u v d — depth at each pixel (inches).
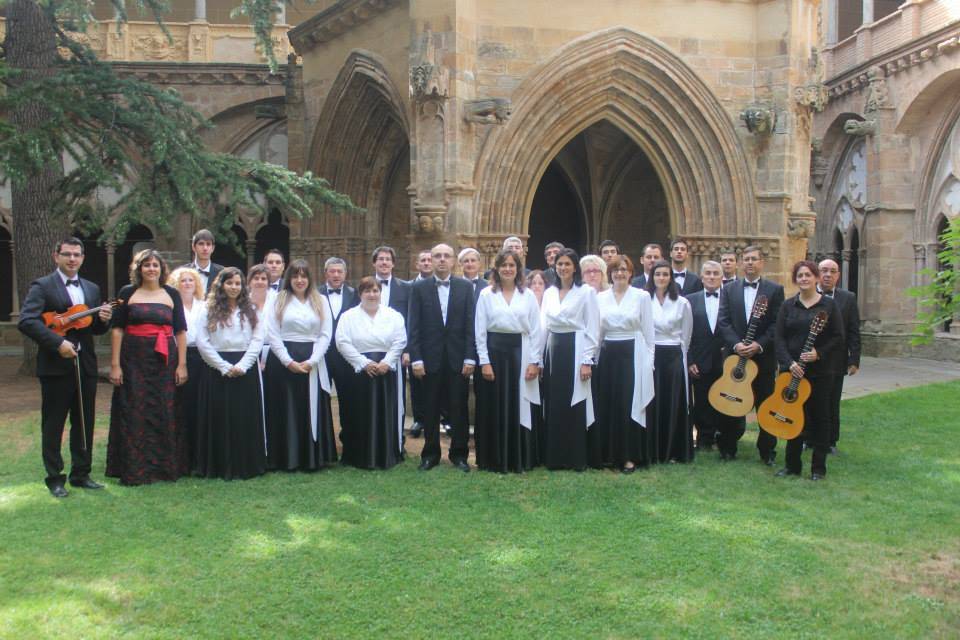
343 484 279.6
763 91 488.4
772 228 487.8
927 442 350.3
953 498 267.7
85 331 267.3
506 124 466.9
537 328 298.8
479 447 301.0
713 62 488.1
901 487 280.5
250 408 287.4
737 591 193.0
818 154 794.2
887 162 714.2
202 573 200.7
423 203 453.7
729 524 239.3
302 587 193.3
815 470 291.0
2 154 451.8
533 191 485.1
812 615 181.8
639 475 294.8
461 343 303.3
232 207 504.1
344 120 589.3
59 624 173.8
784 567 207.6
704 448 344.2
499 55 467.2
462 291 305.1
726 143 489.7
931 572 205.9
